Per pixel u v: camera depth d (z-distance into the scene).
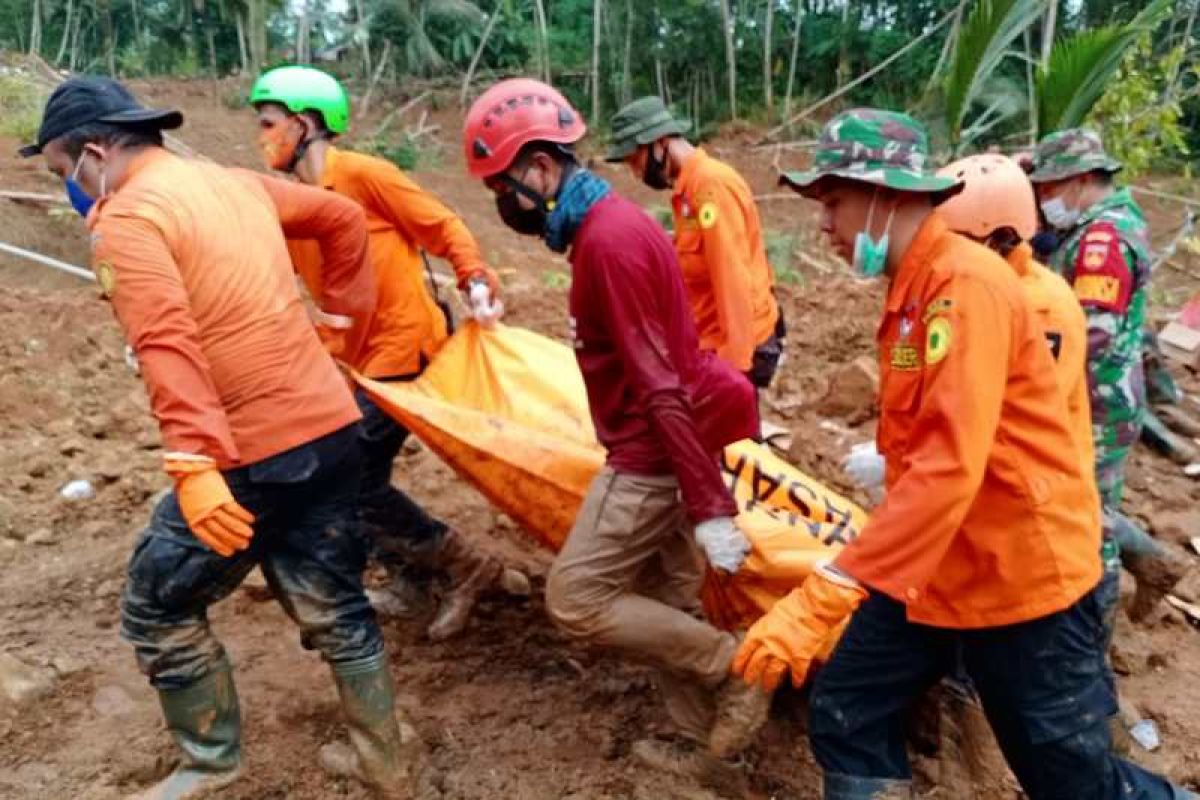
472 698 3.74
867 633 2.71
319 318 3.54
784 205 13.52
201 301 2.77
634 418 3.01
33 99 12.19
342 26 16.36
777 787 3.38
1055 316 2.80
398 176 3.75
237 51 18.34
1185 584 4.81
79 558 4.64
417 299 3.90
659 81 16.12
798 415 6.53
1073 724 2.55
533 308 8.16
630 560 3.06
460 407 3.47
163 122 2.89
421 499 5.20
